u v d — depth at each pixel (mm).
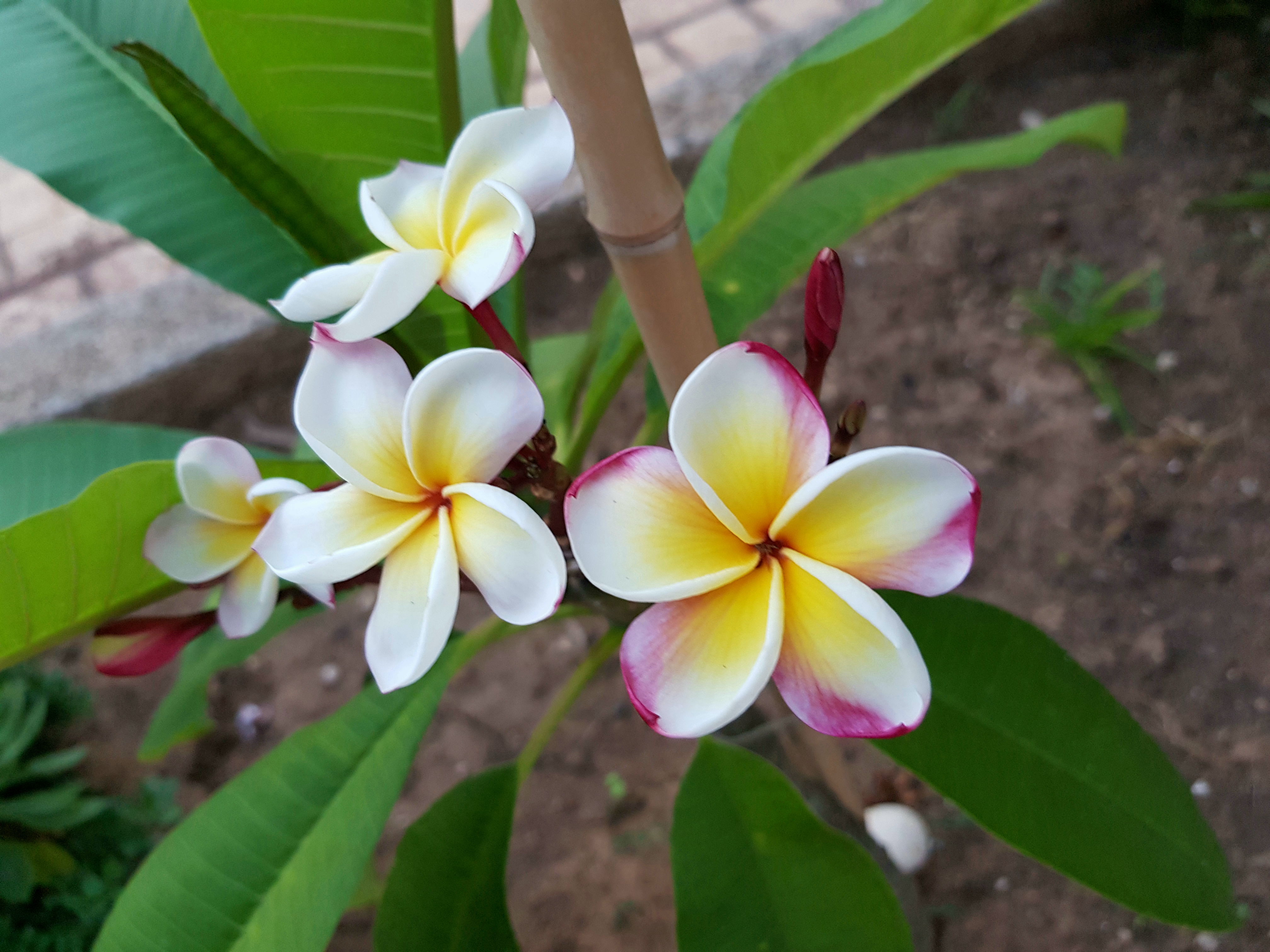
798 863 370
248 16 294
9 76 404
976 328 911
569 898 693
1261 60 1039
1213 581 755
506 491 201
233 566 294
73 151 388
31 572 286
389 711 355
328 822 330
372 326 224
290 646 832
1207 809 669
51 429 424
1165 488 801
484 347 365
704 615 197
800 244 409
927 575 191
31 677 764
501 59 385
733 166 327
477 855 377
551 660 806
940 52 308
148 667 312
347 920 701
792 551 198
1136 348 873
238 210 391
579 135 241
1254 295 884
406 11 295
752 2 1161
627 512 196
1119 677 727
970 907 658
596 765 751
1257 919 625
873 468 189
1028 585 775
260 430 931
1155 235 938
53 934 660
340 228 340
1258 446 805
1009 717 337
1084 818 326
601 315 470
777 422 196
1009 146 387
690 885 373
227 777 768
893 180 409
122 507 296
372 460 223
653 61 1119
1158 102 1035
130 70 404
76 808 695
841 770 567
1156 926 631
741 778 392
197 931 319
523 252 216
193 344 909
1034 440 842
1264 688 706
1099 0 1067
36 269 1035
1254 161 966
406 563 219
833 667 191
